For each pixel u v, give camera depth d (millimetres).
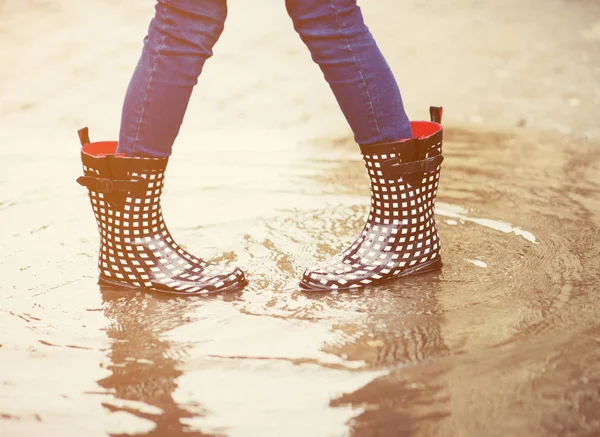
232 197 3775
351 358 2865
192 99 5344
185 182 3938
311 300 3107
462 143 4406
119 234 3160
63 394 2775
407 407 2717
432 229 3227
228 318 3033
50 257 3346
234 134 4602
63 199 3779
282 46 6734
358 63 3092
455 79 5836
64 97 5359
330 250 3371
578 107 4992
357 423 2684
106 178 3125
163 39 3066
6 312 3066
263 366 2848
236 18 7711
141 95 3088
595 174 3941
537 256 3277
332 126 4730
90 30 7172
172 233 3492
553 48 6641
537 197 3715
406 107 5164
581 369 2801
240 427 2682
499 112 4965
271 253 3359
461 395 2744
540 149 4289
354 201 3725
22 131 4660
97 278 3234
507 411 2699
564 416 2684
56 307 3092
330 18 3070
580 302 3039
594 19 7738
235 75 5914
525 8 8297
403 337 2932
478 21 7703
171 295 3148
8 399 2762
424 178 3174
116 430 2680
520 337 2912
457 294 3104
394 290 3139
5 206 3719
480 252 3318
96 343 2941
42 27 7320
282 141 4496
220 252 3371
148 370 2844
